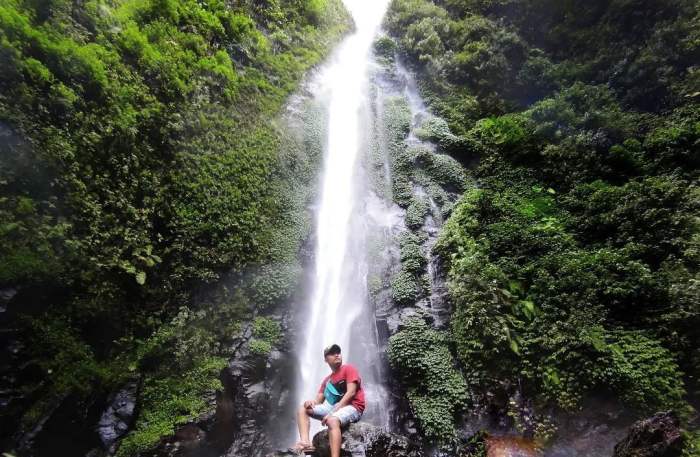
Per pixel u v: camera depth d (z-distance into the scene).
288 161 11.10
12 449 5.10
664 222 8.20
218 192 8.92
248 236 9.09
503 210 10.27
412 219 10.80
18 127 5.89
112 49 8.00
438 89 15.74
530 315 7.79
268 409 7.71
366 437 5.92
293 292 9.02
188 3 10.59
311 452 5.23
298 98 12.98
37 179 5.94
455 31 17.53
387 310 9.13
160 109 8.46
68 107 6.61
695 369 6.42
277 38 13.84
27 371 5.40
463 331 8.06
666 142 9.79
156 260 7.41
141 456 6.04
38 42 6.57
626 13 13.77
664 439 5.24
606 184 10.04
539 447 6.58
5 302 5.28
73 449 5.72
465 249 9.23
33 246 5.67
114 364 6.48
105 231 6.76
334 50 16.31
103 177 6.90
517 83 15.12
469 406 7.43
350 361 8.90
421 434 7.37
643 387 6.29
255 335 8.21
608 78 12.88
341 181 12.23
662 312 7.10
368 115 14.45
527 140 12.13
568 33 15.46
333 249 10.66
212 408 6.93
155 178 7.84
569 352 6.97
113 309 6.64
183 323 7.44
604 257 8.02
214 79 10.30
